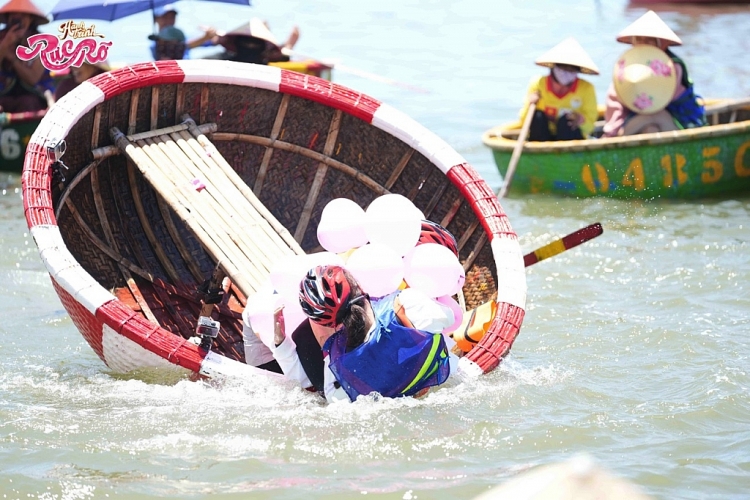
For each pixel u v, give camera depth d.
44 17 35.41
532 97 32.28
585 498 4.74
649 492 12.51
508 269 17.69
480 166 35.00
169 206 19.92
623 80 31.31
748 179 31.09
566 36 61.59
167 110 20.08
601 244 25.91
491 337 16.52
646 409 15.30
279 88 20.39
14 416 14.87
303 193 21.25
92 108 18.69
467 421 14.65
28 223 16.34
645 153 30.03
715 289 21.98
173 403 15.33
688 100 31.94
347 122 20.92
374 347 14.61
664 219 28.30
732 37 60.22
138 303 18.94
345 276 14.59
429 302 14.70
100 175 19.78
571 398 15.80
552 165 31.02
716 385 16.19
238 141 20.88
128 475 12.94
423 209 20.36
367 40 60.09
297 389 15.53
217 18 65.19
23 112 34.69
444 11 72.19
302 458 13.48
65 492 12.44
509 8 74.06
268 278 16.98
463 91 46.41
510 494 4.82
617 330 19.47
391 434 14.16
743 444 13.98
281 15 68.12
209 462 13.34
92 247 19.09
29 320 20.56
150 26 59.47
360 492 12.45
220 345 18.89
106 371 17.27
